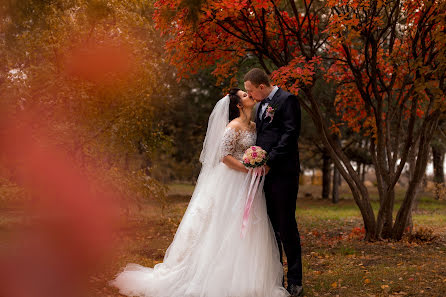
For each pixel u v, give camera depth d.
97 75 7.44
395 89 9.04
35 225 7.92
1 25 5.14
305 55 7.43
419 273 5.06
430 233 8.03
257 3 6.35
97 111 7.72
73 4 6.75
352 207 17.53
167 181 32.53
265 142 4.14
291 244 4.14
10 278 4.68
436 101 6.53
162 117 17.34
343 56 8.08
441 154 21.36
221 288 3.89
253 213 4.05
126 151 8.95
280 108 4.09
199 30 6.80
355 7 6.60
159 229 9.05
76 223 8.01
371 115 8.47
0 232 7.67
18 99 7.30
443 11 6.54
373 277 4.88
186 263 4.15
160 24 6.63
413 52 7.34
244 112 4.30
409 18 7.34
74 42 7.24
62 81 7.18
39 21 5.36
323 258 6.22
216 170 4.32
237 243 4.02
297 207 17.41
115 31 7.59
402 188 32.34
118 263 5.47
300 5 8.59
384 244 7.57
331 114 14.09
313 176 41.78
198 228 4.17
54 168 7.79
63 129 7.68
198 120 18.33
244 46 7.96
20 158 7.48
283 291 3.99
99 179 8.20
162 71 9.28
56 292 4.21
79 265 5.34
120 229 8.64
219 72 7.75
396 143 8.22
